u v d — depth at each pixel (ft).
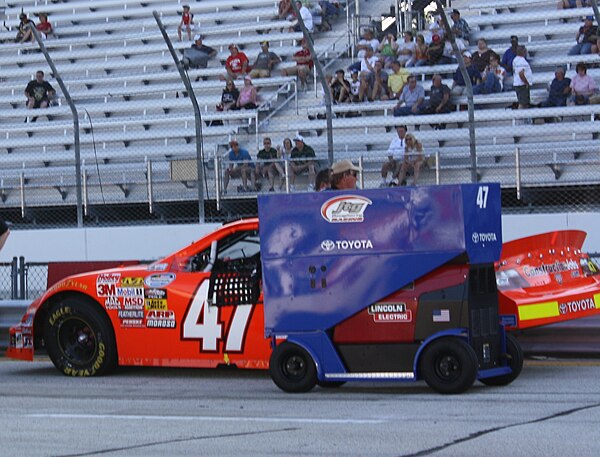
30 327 44.21
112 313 42.22
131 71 108.99
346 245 36.55
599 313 41.47
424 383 39.14
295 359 37.27
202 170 68.28
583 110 80.64
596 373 40.68
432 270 35.65
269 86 95.50
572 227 61.72
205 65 103.76
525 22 98.32
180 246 67.21
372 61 91.45
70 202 82.69
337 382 38.68
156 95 101.81
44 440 28.60
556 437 27.55
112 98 102.94
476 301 36.29
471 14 102.99
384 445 26.94
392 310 36.14
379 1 111.75
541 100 84.94
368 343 36.45
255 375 42.65
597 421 29.94
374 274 36.19
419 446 26.73
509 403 33.63
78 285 42.96
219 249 41.39
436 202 35.53
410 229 35.81
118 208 82.12
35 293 62.69
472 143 62.44
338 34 105.50
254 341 39.99
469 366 35.14
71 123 97.30
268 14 111.24
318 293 36.83
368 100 88.69
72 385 40.65
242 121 91.50
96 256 69.05
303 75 94.48
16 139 97.40
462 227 35.19
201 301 40.83
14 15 126.31
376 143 83.66
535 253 41.22
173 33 112.98
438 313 35.73
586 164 72.79
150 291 41.63
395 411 32.53
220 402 35.47
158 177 82.64
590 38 90.43
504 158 75.00
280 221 37.29
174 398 36.70
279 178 73.97
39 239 70.08
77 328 43.52
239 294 40.29
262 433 29.07
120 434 29.40
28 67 113.50
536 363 43.96
